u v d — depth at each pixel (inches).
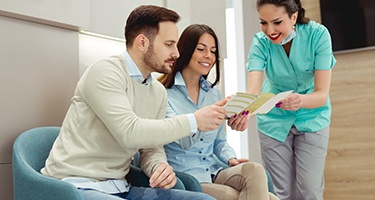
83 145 54.4
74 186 48.0
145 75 59.6
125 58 58.0
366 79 124.6
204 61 71.2
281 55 85.9
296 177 89.8
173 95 71.8
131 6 85.3
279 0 76.0
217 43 73.6
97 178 54.7
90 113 55.2
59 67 71.6
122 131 52.2
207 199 50.8
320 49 82.7
